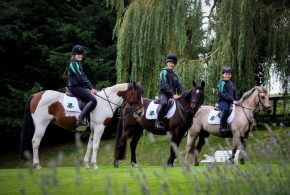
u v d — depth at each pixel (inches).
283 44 639.8
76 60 430.6
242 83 645.9
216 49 652.1
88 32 1060.5
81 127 431.5
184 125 433.7
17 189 274.2
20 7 1082.7
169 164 434.6
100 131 430.3
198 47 714.2
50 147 1059.9
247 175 192.9
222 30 645.9
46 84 1090.1
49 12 1104.2
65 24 1064.2
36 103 432.1
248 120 464.4
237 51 641.6
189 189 264.2
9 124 980.6
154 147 868.6
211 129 495.5
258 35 654.5
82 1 1205.7
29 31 1051.3
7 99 1001.5
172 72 445.1
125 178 323.9
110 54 1092.5
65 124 431.5
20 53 1076.5
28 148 433.7
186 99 433.7
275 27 645.9
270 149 209.2
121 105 446.6
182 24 669.9
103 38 1157.1
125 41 725.3
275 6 679.1
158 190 268.2
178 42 680.4
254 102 468.1
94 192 265.1
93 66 1021.8
